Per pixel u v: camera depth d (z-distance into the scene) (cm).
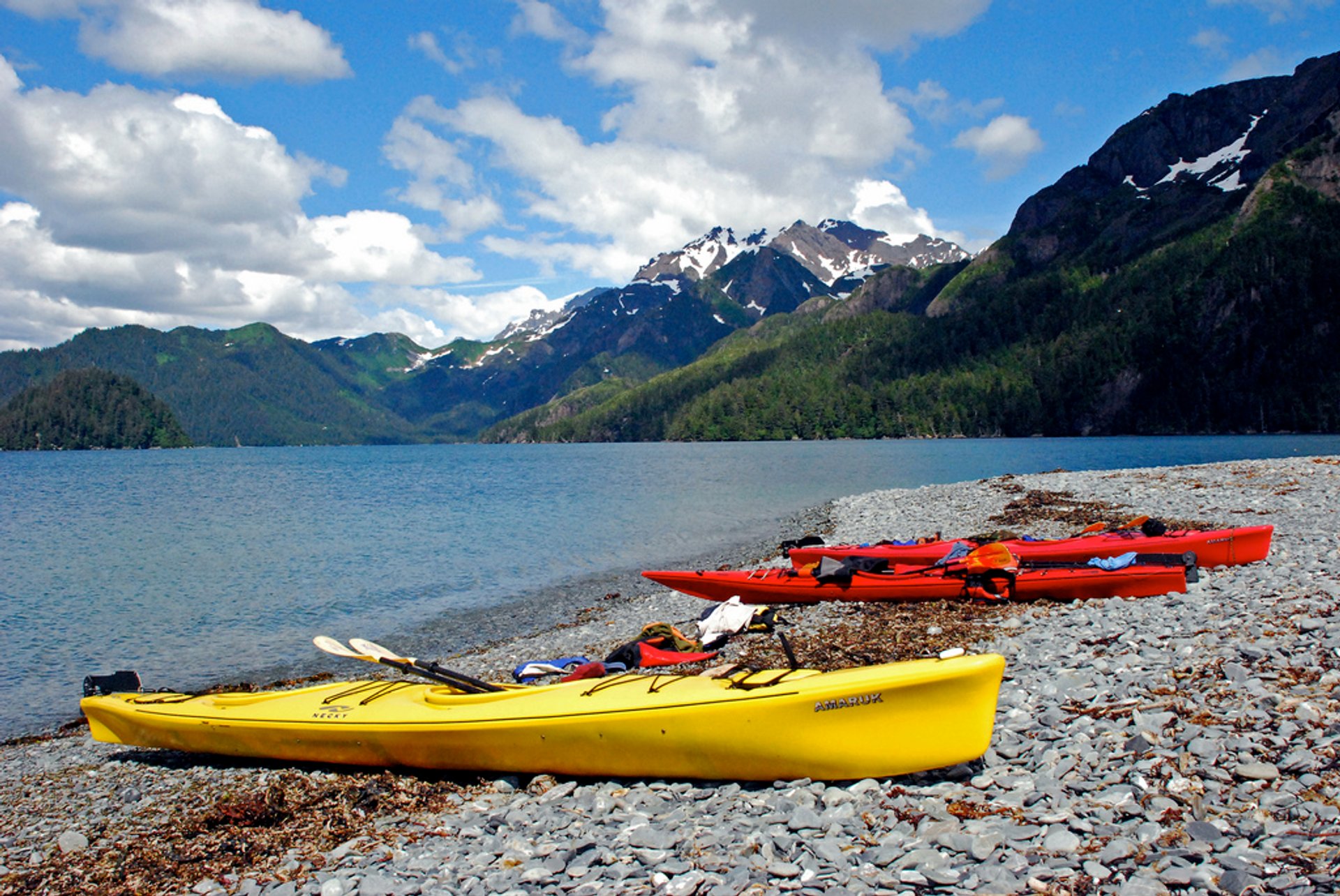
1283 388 15812
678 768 767
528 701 833
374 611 2108
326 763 932
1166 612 1180
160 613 2141
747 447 17688
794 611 1545
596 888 561
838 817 628
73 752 1126
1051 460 8525
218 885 662
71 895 670
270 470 10881
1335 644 861
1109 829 543
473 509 4700
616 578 2416
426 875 624
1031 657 1025
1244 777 591
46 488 7425
